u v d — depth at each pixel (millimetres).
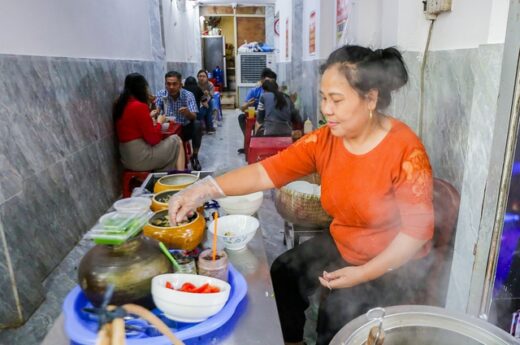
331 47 4223
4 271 1896
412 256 1269
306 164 1465
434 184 1632
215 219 1241
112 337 543
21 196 2082
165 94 4988
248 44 10906
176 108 4844
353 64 1156
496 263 1288
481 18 1515
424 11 1937
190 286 980
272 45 11172
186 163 4746
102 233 954
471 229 1473
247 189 1440
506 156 1200
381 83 1203
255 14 11500
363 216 1317
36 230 2213
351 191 1307
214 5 11188
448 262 1598
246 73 10883
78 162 2865
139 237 1065
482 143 1394
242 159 5512
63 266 2439
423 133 2037
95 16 3451
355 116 1198
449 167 1790
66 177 2646
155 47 6094
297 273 1551
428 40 1945
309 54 5207
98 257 969
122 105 3375
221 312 948
